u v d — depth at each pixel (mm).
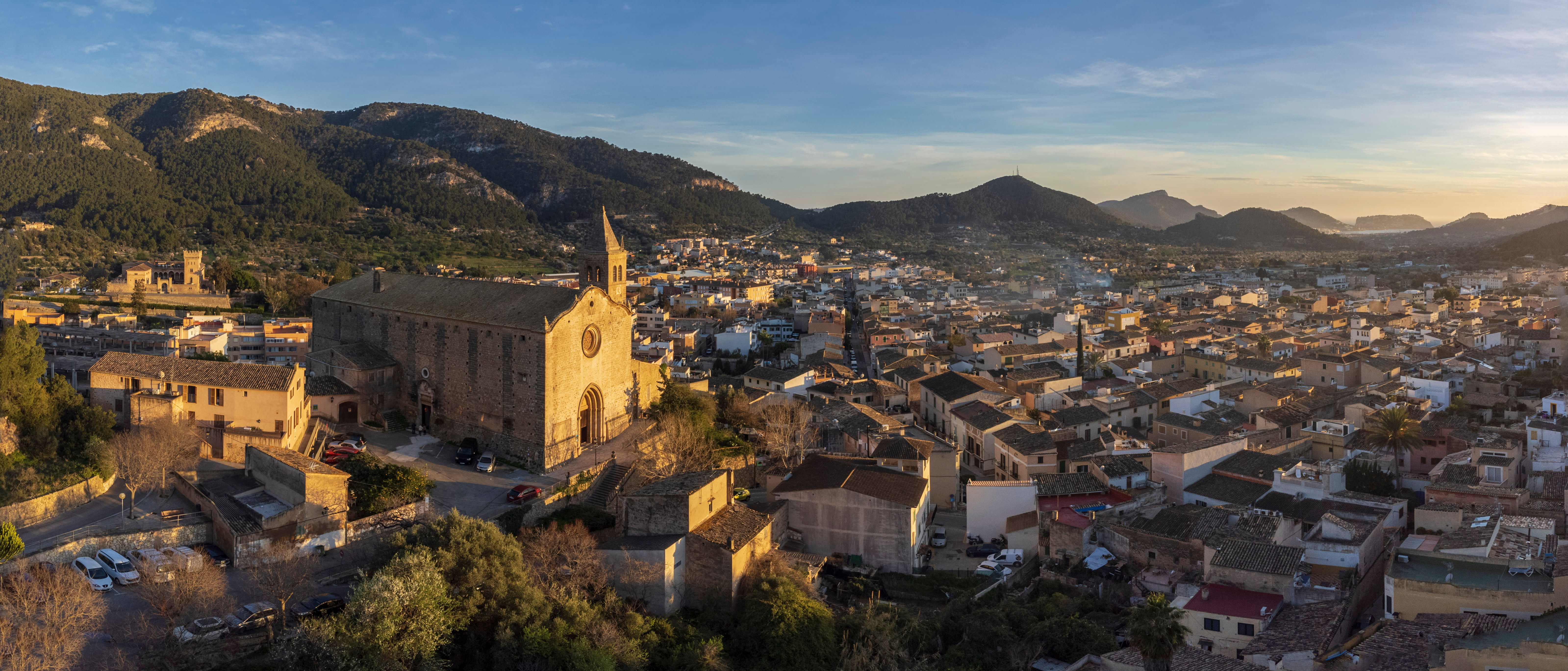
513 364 125188
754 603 91938
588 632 85125
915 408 193125
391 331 143000
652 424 138375
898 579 108375
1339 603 84688
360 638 78125
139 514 101812
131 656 77562
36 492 103188
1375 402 161625
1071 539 109062
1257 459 127688
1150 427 173500
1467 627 71688
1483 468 114562
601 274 143875
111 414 120562
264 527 94812
